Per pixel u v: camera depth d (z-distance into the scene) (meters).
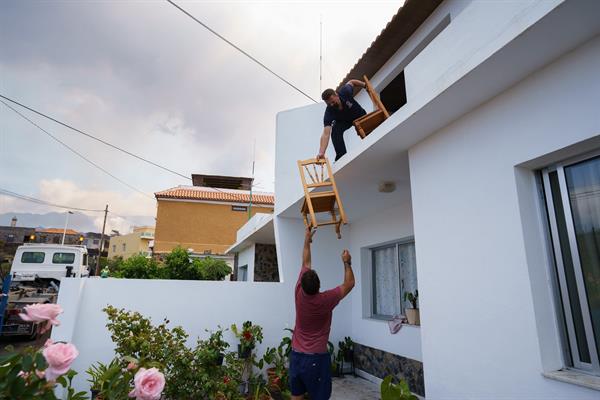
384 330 5.58
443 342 3.01
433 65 3.19
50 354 1.29
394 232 5.68
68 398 1.82
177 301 5.23
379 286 6.30
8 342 8.44
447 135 3.20
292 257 6.54
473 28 2.73
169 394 4.00
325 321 3.13
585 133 2.13
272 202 19.66
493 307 2.59
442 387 2.97
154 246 17.77
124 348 4.05
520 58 2.31
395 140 3.50
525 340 2.34
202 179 22.47
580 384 1.99
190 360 4.16
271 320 5.65
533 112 2.45
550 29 2.04
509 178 2.58
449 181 3.13
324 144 4.19
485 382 2.59
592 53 2.14
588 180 2.31
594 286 2.23
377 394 5.11
